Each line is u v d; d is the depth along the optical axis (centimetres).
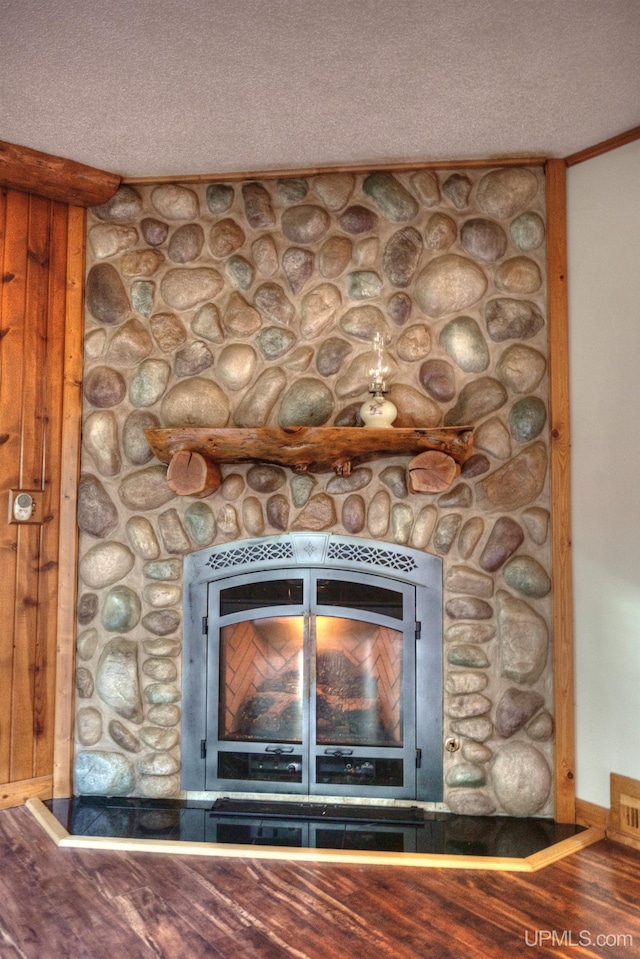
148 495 313
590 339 289
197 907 223
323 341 311
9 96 260
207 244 321
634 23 221
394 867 249
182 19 219
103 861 253
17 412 310
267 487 307
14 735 305
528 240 302
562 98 261
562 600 289
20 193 314
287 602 307
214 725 304
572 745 286
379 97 261
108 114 272
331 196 313
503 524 295
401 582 299
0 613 303
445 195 308
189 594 310
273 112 271
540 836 272
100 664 313
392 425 301
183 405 314
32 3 211
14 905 223
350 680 306
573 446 293
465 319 304
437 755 294
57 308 322
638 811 266
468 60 239
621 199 282
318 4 212
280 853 257
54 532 318
